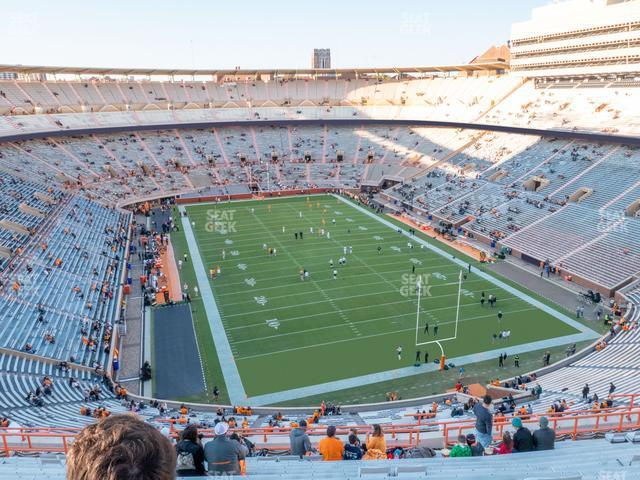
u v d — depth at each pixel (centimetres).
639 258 4462
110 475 206
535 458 868
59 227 5122
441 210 6656
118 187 7150
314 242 5669
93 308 3856
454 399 2839
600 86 7019
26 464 866
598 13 6694
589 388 2719
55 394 2680
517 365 3272
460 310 4028
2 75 8869
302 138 9344
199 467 649
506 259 5225
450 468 793
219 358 3347
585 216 5347
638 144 5697
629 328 3616
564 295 4353
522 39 8069
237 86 9900
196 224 6378
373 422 2386
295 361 3309
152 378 3127
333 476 778
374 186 8200
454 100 8975
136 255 5259
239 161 8600
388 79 10194
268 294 4300
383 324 3784
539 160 6794
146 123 8338
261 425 2356
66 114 7769
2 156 6544
